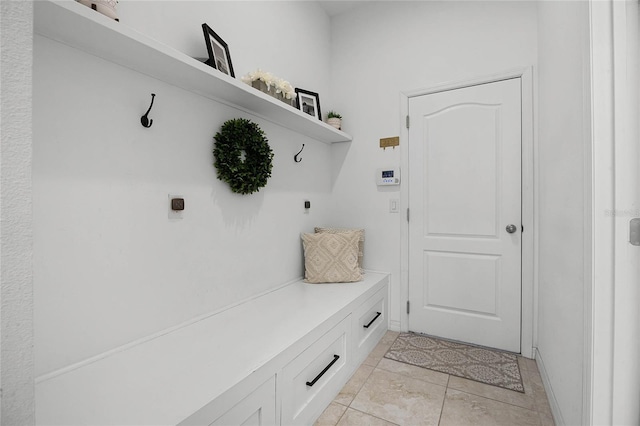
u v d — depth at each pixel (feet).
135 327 4.41
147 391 3.29
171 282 4.91
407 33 8.69
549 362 5.65
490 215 7.66
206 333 4.79
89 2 3.41
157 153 4.71
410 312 8.67
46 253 3.52
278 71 7.58
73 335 3.75
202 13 5.54
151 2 4.68
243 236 6.37
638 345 3.25
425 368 6.72
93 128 3.93
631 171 3.29
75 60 3.75
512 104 7.41
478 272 7.80
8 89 1.56
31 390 1.63
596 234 3.39
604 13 3.40
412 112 8.62
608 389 3.34
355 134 9.41
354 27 9.52
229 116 6.01
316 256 7.85
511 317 7.43
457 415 5.20
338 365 5.92
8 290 1.54
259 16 6.97
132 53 3.94
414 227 8.59
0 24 1.54
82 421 2.83
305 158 8.51
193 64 4.32
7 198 1.54
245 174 5.87
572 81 4.23
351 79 9.52
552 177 5.52
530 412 5.26
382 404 5.50
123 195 4.26
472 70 7.84
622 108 3.31
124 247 4.28
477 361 7.01
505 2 7.50
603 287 3.36
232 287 6.08
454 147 8.07
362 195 9.28
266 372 3.94
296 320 5.33
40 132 3.46
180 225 5.07
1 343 1.52
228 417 3.38
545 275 6.18
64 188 3.67
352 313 6.48
